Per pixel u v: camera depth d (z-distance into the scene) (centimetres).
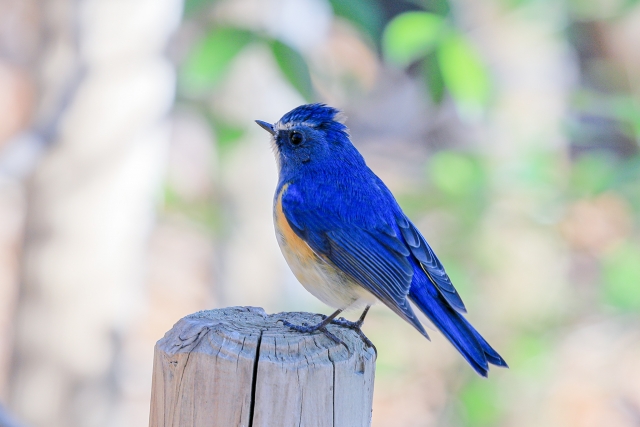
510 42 1383
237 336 504
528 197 1164
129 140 1039
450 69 935
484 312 1220
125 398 1203
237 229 1423
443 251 1209
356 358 514
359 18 959
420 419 1350
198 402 493
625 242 1211
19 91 2100
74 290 1058
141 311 1526
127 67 1021
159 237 1886
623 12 1244
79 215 1045
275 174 1421
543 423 1217
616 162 1199
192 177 1900
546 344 1224
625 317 1306
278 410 489
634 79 1545
